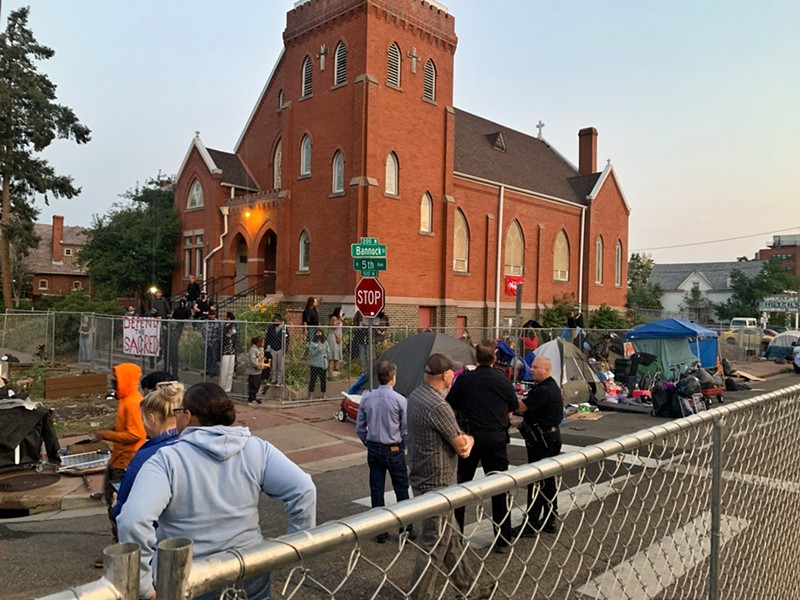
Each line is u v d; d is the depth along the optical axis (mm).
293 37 25516
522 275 32375
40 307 34719
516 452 10414
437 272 25828
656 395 14148
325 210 24000
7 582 4984
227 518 2570
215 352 15586
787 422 3992
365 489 7895
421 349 12039
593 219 37062
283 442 10516
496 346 15867
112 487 5438
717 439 3006
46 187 33094
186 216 31969
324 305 23703
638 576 2990
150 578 2334
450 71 26234
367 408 6105
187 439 2627
